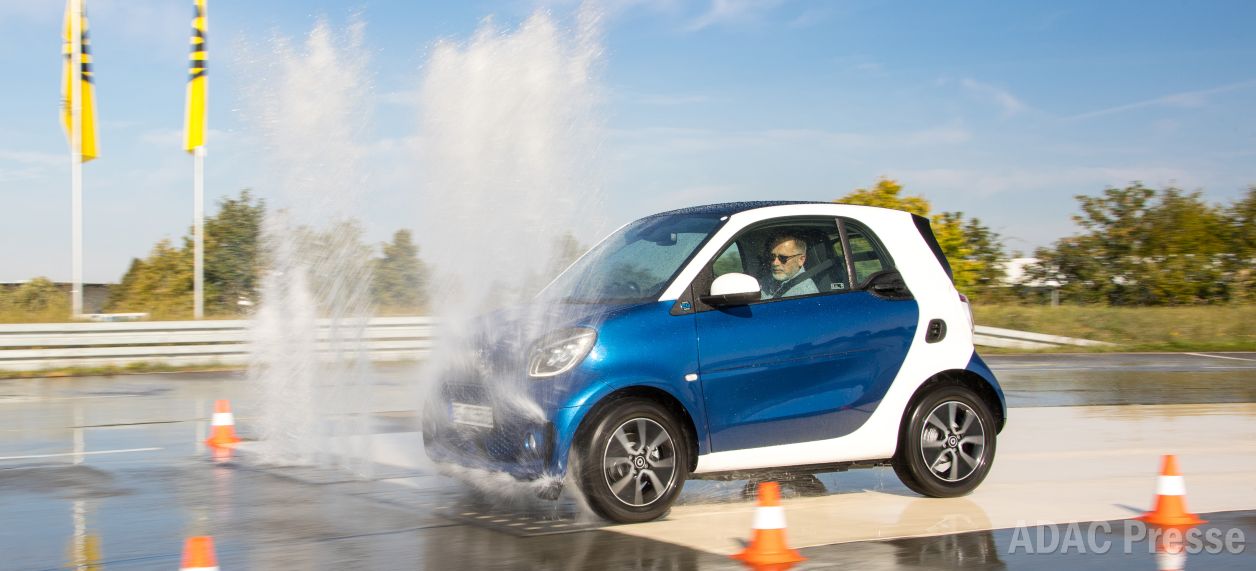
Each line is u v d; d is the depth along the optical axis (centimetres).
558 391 579
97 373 1567
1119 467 822
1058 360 2058
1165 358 2131
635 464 595
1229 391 1462
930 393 679
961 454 688
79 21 1964
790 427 635
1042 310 2666
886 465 682
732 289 606
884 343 665
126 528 586
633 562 517
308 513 623
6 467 782
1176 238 3297
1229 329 2611
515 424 588
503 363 600
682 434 609
